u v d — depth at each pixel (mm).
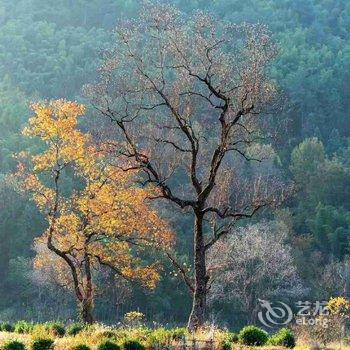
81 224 103562
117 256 108562
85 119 149625
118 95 92812
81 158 101938
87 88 95312
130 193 103625
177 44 90312
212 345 66500
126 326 94000
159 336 68812
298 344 76250
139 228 105125
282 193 102250
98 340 70562
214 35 90688
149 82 91125
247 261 190500
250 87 87312
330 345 77562
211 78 92062
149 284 109750
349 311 96000
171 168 93312
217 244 167125
